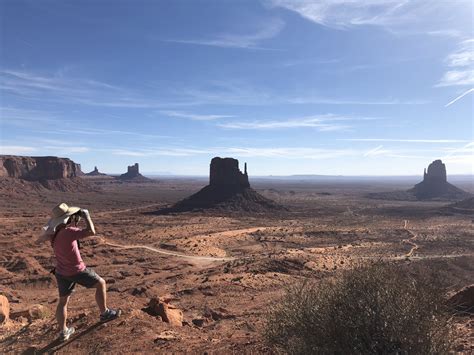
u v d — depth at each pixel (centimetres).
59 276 731
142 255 8438
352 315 470
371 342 459
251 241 11406
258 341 702
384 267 501
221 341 743
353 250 9012
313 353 491
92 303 2572
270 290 4341
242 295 4066
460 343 553
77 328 795
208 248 9612
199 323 1572
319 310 504
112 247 9156
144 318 875
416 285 469
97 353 687
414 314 450
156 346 720
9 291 4591
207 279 5231
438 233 12638
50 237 723
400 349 449
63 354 691
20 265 6600
